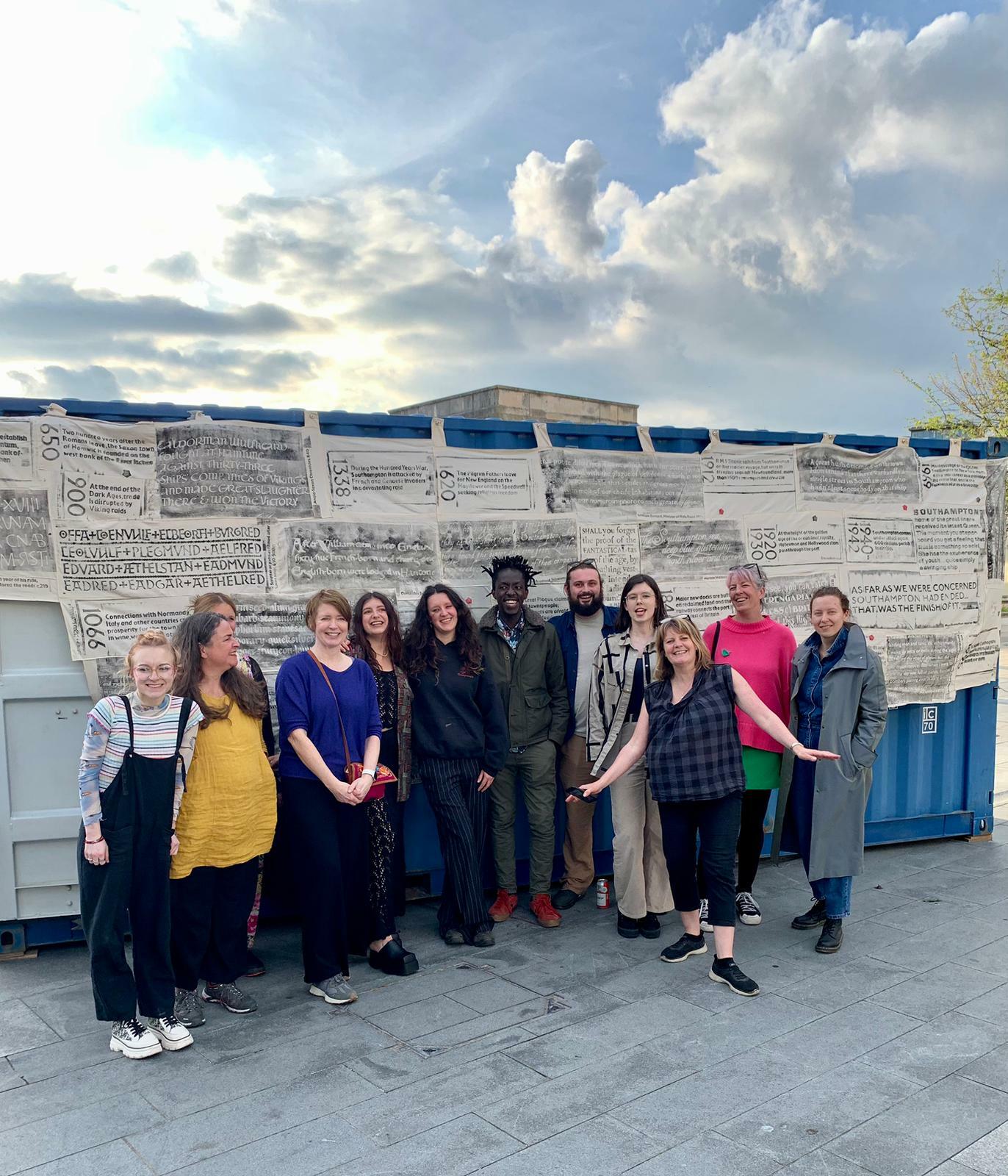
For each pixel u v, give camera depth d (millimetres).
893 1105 3115
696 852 4910
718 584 5902
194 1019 3777
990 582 6660
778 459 6051
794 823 4961
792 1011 3875
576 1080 3297
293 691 4008
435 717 4594
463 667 4652
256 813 3852
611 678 4695
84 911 3496
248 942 4344
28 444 4363
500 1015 3850
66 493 4430
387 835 4371
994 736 6695
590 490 5582
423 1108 3123
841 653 4664
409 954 4352
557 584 5512
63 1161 2859
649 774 4297
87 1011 3941
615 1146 2881
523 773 5047
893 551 6352
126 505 4539
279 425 4875
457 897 4621
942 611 6477
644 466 5719
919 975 4266
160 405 4633
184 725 3572
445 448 5223
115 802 3445
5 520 4332
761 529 6012
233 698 3850
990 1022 3754
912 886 5598
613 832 4730
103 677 4492
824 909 4805
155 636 3508
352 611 4477
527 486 5426
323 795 4047
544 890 5043
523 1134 2953
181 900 3742
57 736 4469
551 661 5031
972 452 6652
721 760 4152
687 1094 3189
